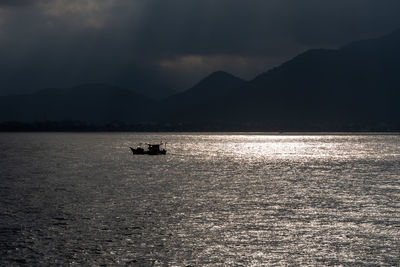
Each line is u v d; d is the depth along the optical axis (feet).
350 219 251.39
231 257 185.37
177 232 220.84
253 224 238.48
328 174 491.31
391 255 188.55
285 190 362.53
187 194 338.34
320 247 198.80
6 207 279.69
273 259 183.62
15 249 192.03
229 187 379.76
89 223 236.84
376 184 403.34
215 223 240.12
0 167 554.87
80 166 574.15
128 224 235.61
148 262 178.60
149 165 595.06
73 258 182.09
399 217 256.52
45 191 349.20
